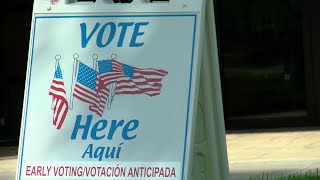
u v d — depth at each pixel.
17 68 30.11
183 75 10.12
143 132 10.17
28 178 10.58
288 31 29.39
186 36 10.21
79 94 10.59
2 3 29.78
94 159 10.33
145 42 10.39
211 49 11.24
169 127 10.05
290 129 28.53
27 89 10.80
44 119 10.68
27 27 29.86
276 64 29.53
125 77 10.40
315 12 28.81
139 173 10.07
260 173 18.52
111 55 10.52
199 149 11.20
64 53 10.73
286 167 19.34
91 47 10.63
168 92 10.16
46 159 10.55
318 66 28.89
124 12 10.55
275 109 29.56
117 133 10.29
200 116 11.16
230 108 29.81
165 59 10.25
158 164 9.99
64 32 10.79
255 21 29.55
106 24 10.61
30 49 10.89
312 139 25.28
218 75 11.41
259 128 29.47
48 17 10.88
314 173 17.67
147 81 10.29
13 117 30.19
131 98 10.33
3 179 19.61
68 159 10.44
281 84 29.55
